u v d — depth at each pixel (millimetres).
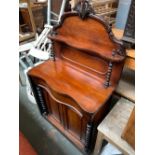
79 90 908
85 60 994
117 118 901
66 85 950
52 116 1406
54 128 1411
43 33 1599
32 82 1152
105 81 924
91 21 804
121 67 820
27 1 1672
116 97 1093
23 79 1902
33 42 1799
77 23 876
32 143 1301
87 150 1147
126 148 771
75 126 1119
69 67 1105
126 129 741
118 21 1104
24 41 1834
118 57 766
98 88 917
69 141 1305
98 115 906
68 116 1091
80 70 1060
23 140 839
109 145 1019
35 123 1463
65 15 899
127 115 914
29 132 1388
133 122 679
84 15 803
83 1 783
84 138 1115
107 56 781
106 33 776
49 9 1558
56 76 1023
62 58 1154
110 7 1126
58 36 1023
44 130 1399
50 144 1293
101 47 839
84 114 842
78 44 901
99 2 1048
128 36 783
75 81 979
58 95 965
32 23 1821
